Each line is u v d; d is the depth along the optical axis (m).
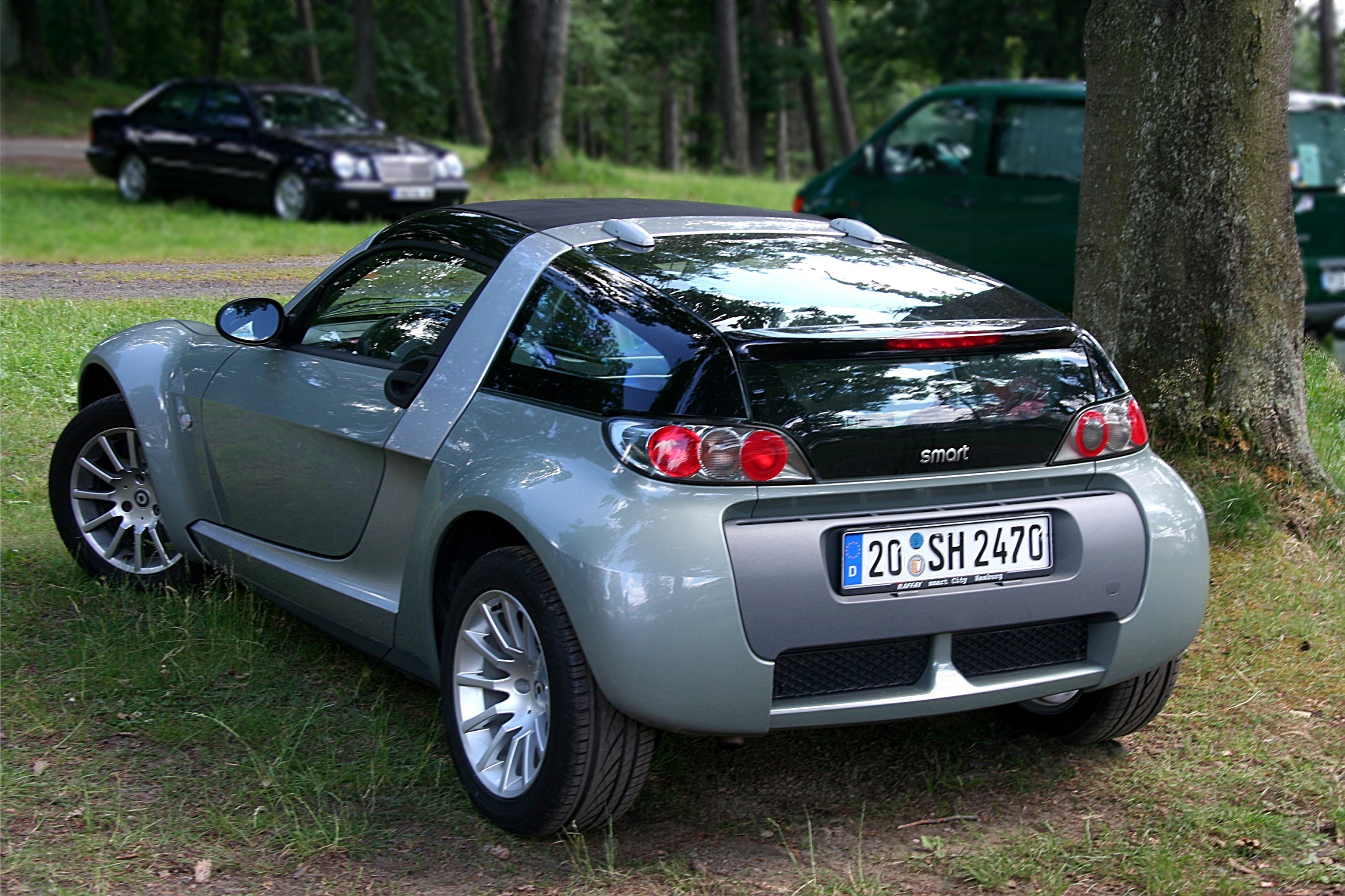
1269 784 3.38
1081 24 40.28
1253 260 5.15
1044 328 3.14
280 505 3.91
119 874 2.83
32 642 4.07
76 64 54.09
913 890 2.86
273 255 11.47
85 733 3.47
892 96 73.75
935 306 3.22
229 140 15.76
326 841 2.96
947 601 2.91
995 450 2.97
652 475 2.77
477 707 3.15
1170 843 3.06
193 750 3.41
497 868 2.92
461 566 3.32
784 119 53.81
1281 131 5.19
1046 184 10.30
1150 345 5.27
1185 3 5.07
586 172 23.55
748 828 3.13
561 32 23.59
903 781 3.40
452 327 3.44
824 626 2.79
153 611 4.29
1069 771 3.47
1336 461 5.78
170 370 4.39
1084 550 3.05
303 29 48.06
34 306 8.12
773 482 2.77
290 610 4.01
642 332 2.98
